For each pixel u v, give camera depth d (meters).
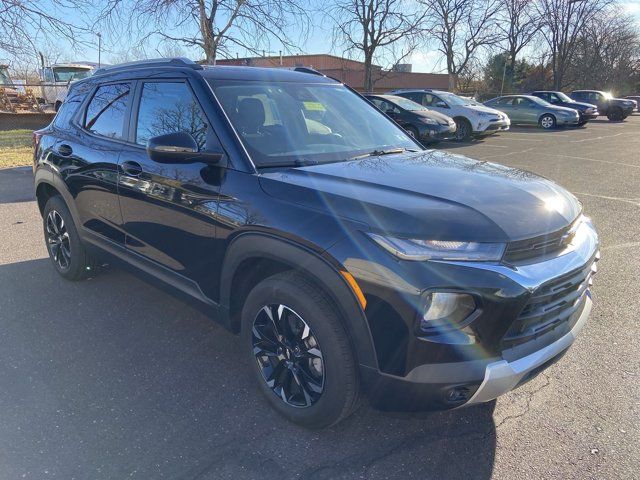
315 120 3.42
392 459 2.44
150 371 3.16
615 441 2.55
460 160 3.24
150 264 3.40
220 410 2.79
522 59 51.75
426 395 2.16
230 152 2.81
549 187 2.72
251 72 3.50
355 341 2.27
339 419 2.47
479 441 2.56
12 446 2.49
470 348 2.10
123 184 3.43
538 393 2.95
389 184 2.52
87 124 4.03
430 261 2.08
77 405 2.82
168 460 2.42
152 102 3.40
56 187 4.23
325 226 2.30
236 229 2.63
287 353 2.61
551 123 21.67
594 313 3.93
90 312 3.95
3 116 17.77
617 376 3.10
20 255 5.25
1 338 3.54
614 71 60.78
